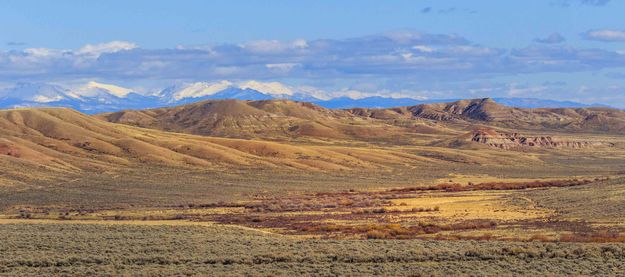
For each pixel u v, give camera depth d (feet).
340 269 193.36
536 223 335.06
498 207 449.89
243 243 247.29
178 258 214.28
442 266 199.41
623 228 295.69
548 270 190.80
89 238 260.62
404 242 247.70
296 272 190.80
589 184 550.77
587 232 286.46
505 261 206.90
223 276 184.65
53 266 206.69
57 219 442.09
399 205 501.56
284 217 435.53
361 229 330.75
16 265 207.72
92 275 189.98
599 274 183.83
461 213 416.05
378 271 190.39
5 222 377.50
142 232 287.89
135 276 186.91
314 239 270.05
